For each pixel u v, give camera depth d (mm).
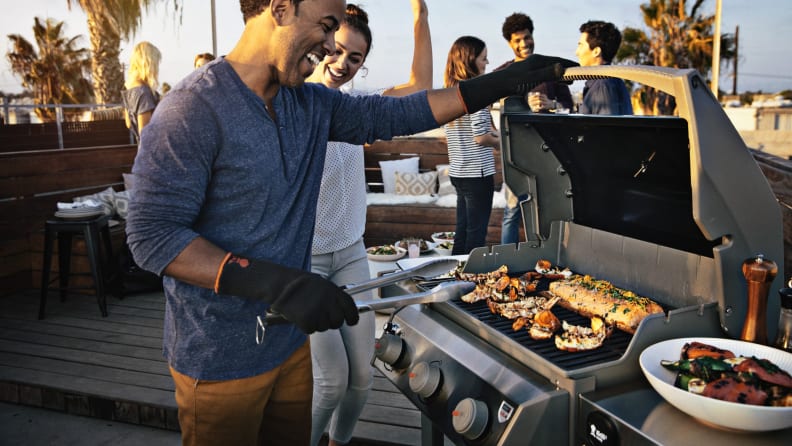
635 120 1233
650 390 1160
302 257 1280
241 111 1095
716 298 1307
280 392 1420
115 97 11219
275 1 1039
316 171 1289
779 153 12211
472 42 3834
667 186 1381
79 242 4512
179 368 1227
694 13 22625
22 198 4785
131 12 10477
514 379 1216
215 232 1139
